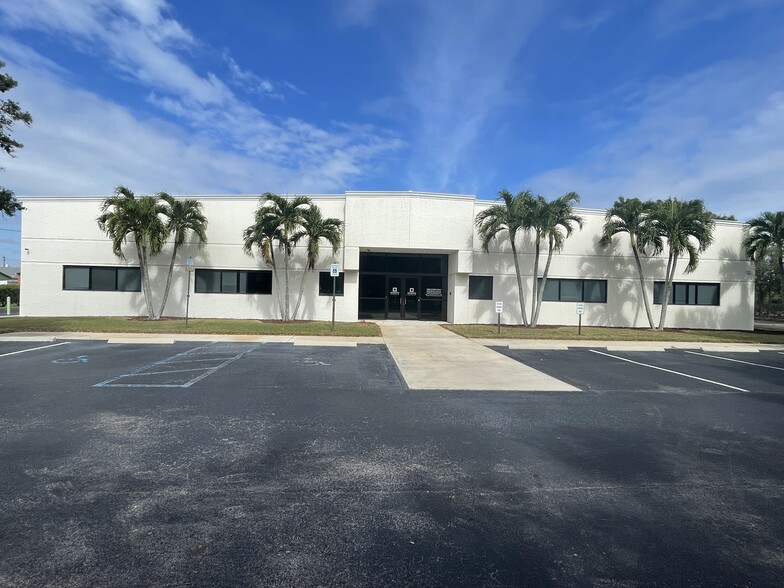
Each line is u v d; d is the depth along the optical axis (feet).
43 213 66.74
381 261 72.84
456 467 14.69
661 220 63.21
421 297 73.00
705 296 73.15
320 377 28.78
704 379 31.07
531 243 69.62
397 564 9.45
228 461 14.73
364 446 16.42
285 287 65.21
